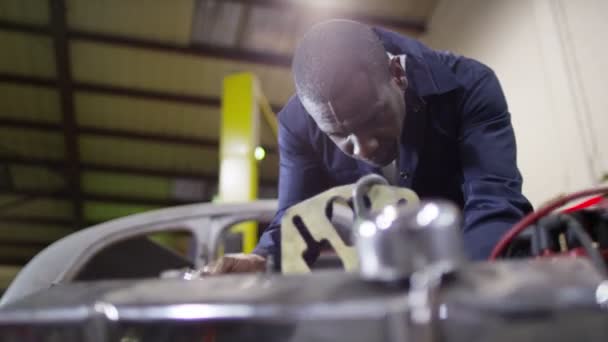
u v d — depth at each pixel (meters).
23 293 1.68
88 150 6.78
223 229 2.05
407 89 1.00
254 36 5.07
